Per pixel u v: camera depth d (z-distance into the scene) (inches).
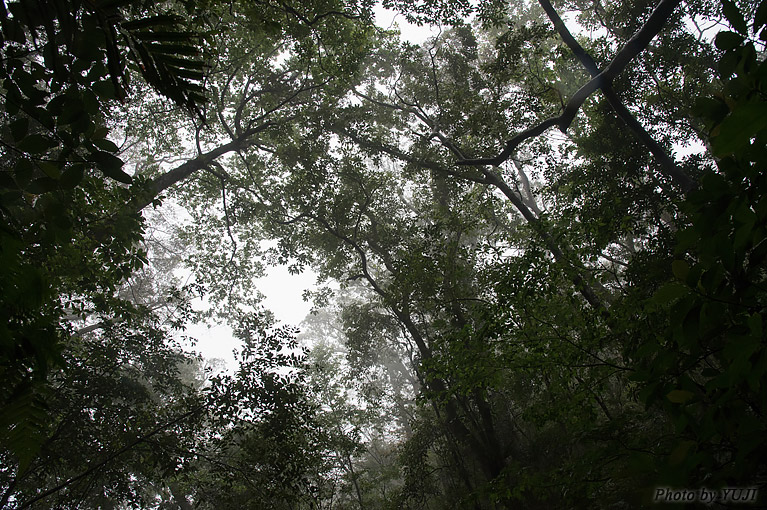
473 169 530.0
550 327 275.0
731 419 59.4
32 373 65.3
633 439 198.4
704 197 61.2
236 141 481.7
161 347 400.8
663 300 66.4
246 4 223.9
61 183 66.5
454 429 520.4
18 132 63.4
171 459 353.7
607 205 322.0
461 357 304.8
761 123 40.7
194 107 67.1
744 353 54.2
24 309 59.1
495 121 475.8
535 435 470.9
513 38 406.0
